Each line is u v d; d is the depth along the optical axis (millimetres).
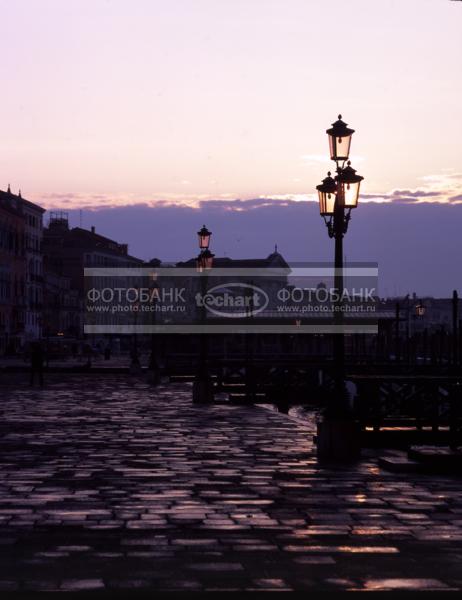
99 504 12625
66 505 12547
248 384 34594
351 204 18000
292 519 11594
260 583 8336
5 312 121625
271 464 17016
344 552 9711
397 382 21656
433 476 15578
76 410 30734
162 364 80812
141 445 20078
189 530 10883
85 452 18766
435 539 10398
